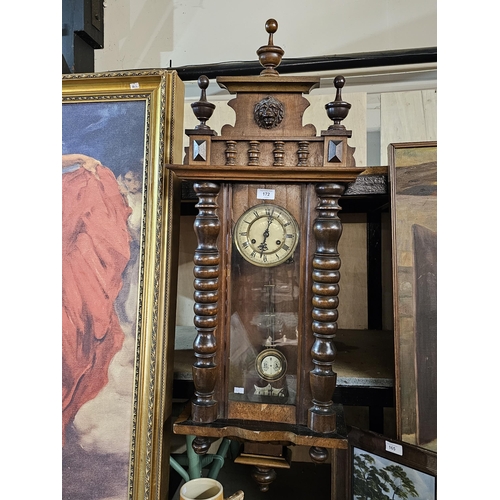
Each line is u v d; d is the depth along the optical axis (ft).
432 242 2.50
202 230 2.27
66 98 2.71
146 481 2.44
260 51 2.34
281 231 2.33
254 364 2.37
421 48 3.54
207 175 2.24
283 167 2.16
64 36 3.29
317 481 3.48
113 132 2.66
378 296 3.69
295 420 2.33
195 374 2.31
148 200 2.59
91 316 2.62
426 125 3.61
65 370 2.60
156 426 2.51
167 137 2.61
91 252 2.65
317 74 3.76
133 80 2.65
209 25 3.94
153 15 3.99
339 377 2.61
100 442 2.52
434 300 2.48
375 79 3.74
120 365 2.56
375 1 3.75
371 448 2.55
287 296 2.35
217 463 3.15
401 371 2.48
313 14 3.83
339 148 2.18
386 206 3.29
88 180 2.68
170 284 2.64
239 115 2.31
